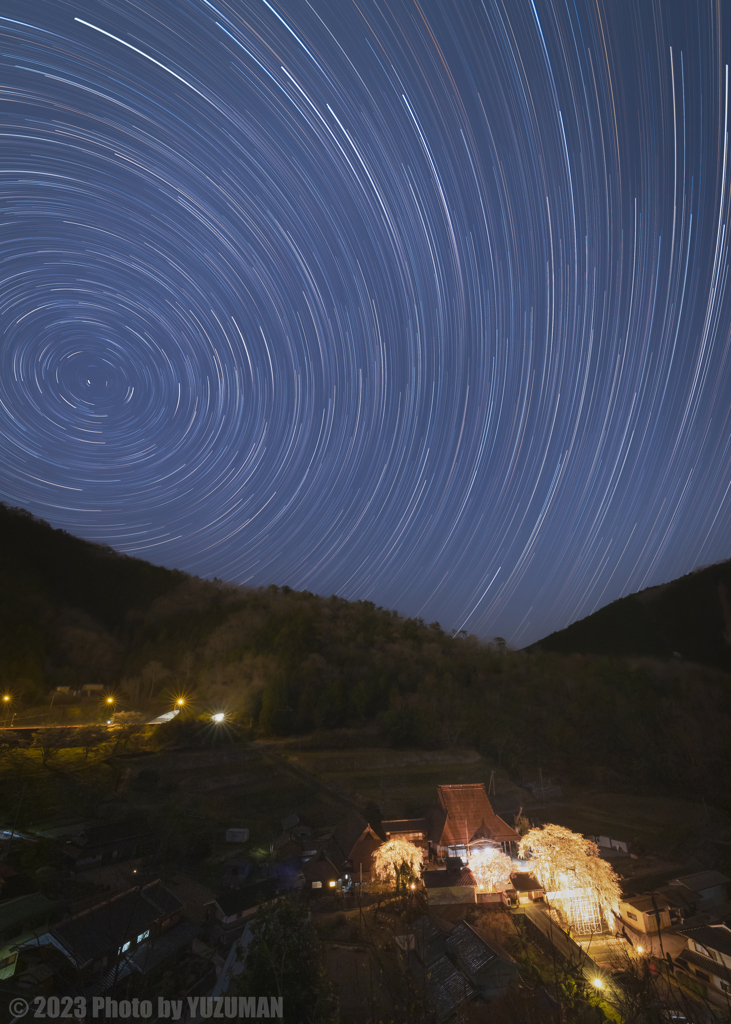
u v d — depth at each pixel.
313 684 105.44
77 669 116.69
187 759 75.88
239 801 66.62
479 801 57.56
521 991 31.28
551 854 48.34
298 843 55.88
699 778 83.81
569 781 86.00
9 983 29.89
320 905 43.31
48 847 45.84
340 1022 25.64
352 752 88.25
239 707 102.38
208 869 48.12
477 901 45.12
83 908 36.12
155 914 36.69
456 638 151.38
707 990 35.03
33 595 135.12
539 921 42.12
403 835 55.38
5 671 101.56
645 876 53.28
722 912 46.22
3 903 35.69
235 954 34.78
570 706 107.00
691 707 104.00
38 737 77.06
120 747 76.62
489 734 98.50
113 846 47.19
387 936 36.56
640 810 75.31
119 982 31.59
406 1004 28.00
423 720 97.62
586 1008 29.09
